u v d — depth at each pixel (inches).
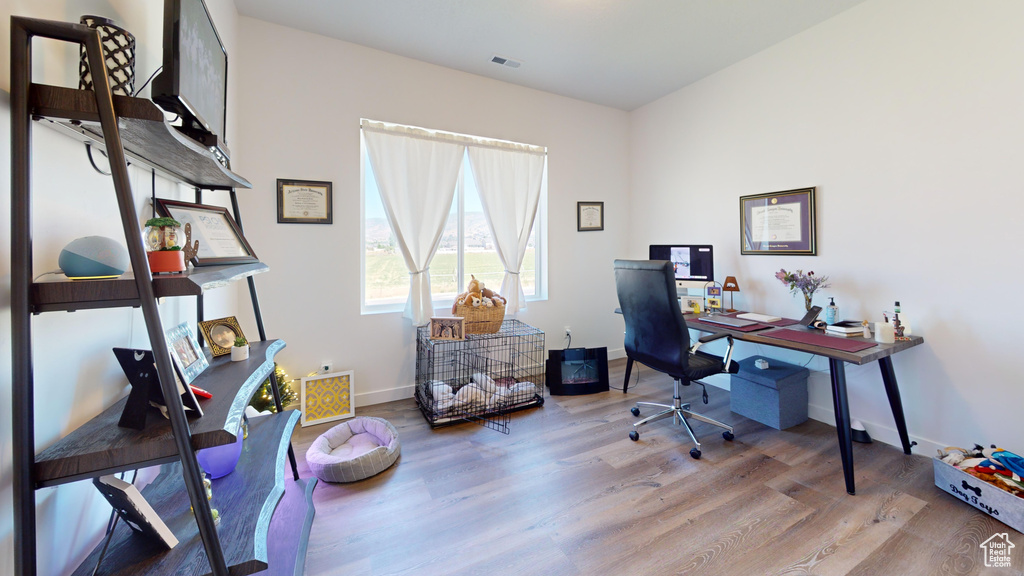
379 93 111.8
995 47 72.3
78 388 36.4
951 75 77.7
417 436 95.9
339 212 108.3
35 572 28.3
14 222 26.6
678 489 74.3
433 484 76.2
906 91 84.0
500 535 62.6
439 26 100.0
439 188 121.3
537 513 67.8
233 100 90.4
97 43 28.2
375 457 79.0
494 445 91.6
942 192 79.7
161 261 36.4
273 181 100.0
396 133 113.8
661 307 86.8
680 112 138.8
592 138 152.5
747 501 70.5
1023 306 71.1
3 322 29.3
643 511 68.1
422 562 57.3
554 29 101.1
